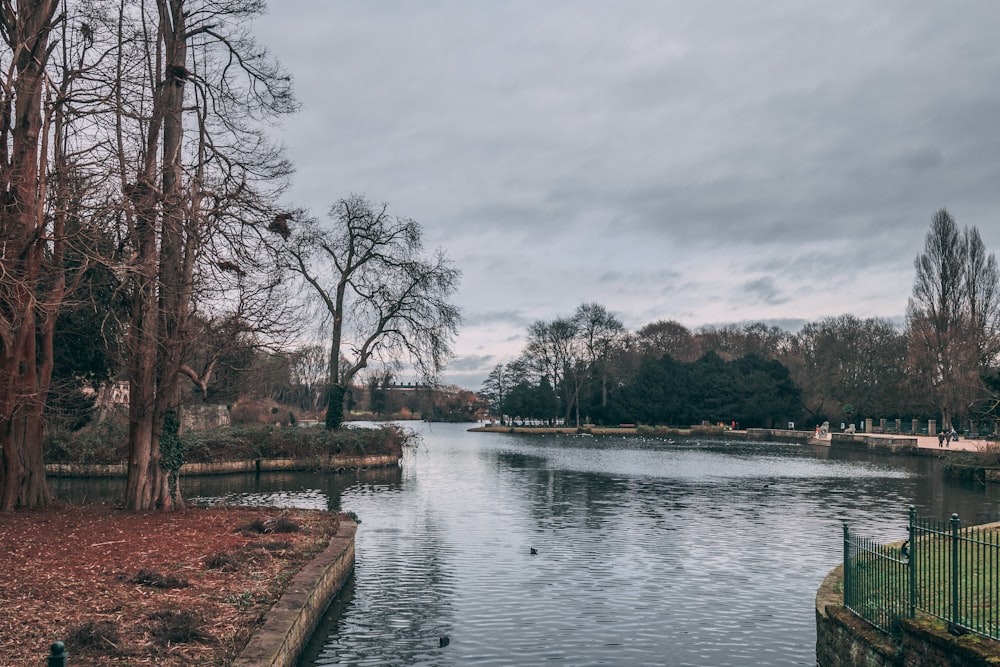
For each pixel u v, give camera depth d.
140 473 24.53
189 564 16.45
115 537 19.08
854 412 97.12
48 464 40.75
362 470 50.66
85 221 21.62
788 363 120.12
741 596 18.88
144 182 21.75
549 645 14.97
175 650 11.04
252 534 20.45
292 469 48.28
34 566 15.40
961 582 12.28
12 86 20.84
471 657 14.18
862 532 28.47
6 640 10.87
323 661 13.68
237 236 23.38
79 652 10.63
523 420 132.38
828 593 14.04
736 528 29.28
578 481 46.91
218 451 45.84
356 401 155.12
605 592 19.11
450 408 163.12
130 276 23.06
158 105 24.45
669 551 24.55
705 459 66.50
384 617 16.56
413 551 23.98
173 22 25.05
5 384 21.98
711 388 114.75
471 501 36.59
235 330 24.27
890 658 10.58
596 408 123.00
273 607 13.55
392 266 54.31
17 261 20.25
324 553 18.61
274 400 88.69
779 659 14.35
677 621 16.72
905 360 85.06
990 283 77.06
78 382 34.69
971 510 34.44
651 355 127.06
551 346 119.12
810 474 52.41
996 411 57.94
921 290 79.94
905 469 56.16
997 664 8.72
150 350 24.09
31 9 22.09
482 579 20.31
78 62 23.02
